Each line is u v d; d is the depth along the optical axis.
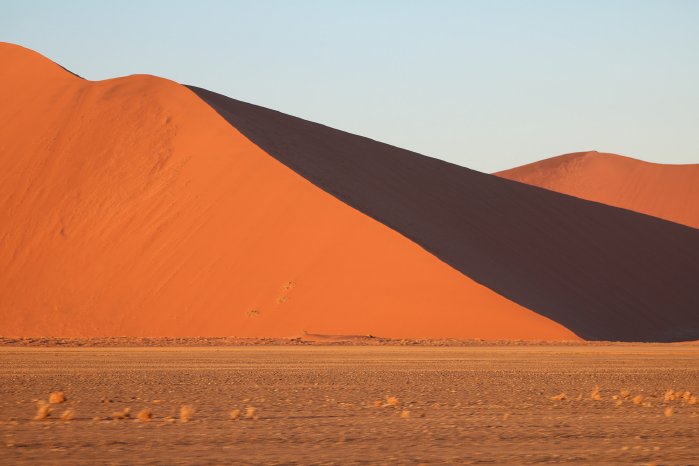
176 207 139.50
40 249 139.25
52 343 109.88
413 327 113.88
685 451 26.56
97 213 142.62
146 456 25.17
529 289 144.50
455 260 139.25
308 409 39.25
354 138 188.25
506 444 27.94
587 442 28.47
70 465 23.55
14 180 151.62
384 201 158.25
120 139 154.25
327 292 120.06
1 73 179.88
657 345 116.19
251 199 136.38
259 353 91.75
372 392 49.91
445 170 187.38
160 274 130.50
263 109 189.62
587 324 141.25
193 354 90.19
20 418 34.69
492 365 75.69
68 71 186.38
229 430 31.17
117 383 56.38
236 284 125.12
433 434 30.31
